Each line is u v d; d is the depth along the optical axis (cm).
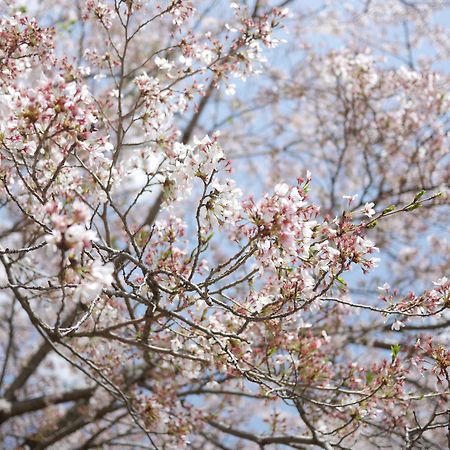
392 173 835
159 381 584
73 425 697
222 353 411
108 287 441
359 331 672
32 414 883
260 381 380
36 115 304
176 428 488
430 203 775
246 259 331
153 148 435
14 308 728
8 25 402
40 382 905
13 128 318
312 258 337
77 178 411
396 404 486
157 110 422
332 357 591
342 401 444
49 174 388
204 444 778
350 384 457
